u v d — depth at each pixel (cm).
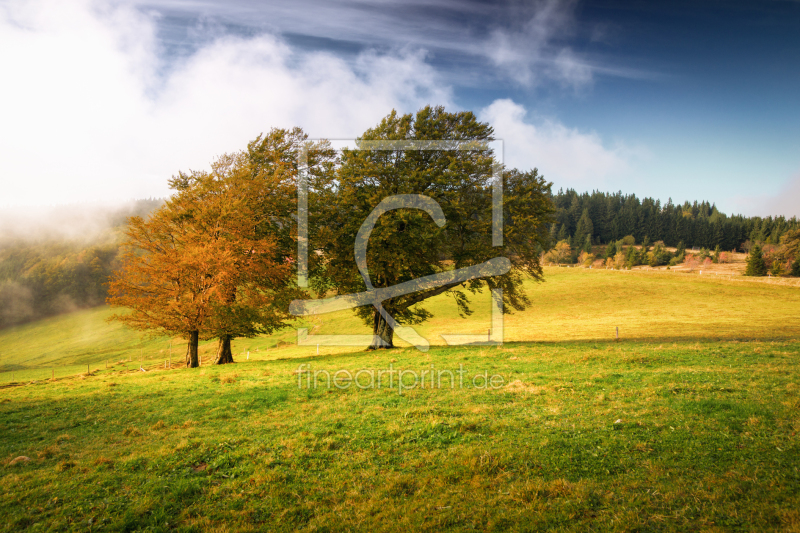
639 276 7850
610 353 1902
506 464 734
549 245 2984
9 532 609
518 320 5244
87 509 668
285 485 722
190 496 705
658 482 638
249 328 2689
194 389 1622
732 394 1052
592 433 846
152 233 2608
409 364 1900
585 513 577
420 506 629
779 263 10788
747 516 533
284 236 2798
